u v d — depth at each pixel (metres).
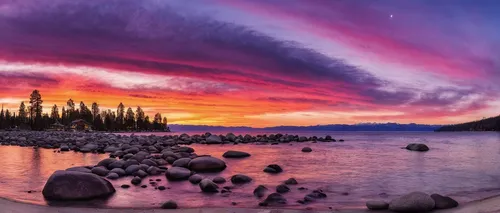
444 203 9.55
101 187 11.30
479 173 17.45
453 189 13.22
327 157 25.72
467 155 28.17
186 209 9.32
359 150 33.66
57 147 33.72
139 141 37.34
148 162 17.73
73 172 11.35
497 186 13.87
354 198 11.47
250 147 36.97
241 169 18.45
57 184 10.77
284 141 48.62
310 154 28.25
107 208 9.52
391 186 13.71
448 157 26.38
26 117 123.38
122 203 10.34
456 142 54.16
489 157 26.47
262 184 13.88
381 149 35.03
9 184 13.62
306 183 14.29
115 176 14.68
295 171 17.88
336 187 13.44
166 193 11.92
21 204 9.34
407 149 34.97
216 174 16.62
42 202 10.31
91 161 21.67
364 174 16.95
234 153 25.08
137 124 159.12
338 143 47.34
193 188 12.83
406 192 12.59
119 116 149.50
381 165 20.69
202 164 17.67
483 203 9.70
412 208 9.20
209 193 11.98
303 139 51.75
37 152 28.47
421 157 26.36
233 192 12.22
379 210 9.55
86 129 119.31
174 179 14.57
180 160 18.20
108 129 139.62
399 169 18.83
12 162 21.09
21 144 38.00
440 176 16.42
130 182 13.85
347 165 20.70
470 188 13.44
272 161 22.61
